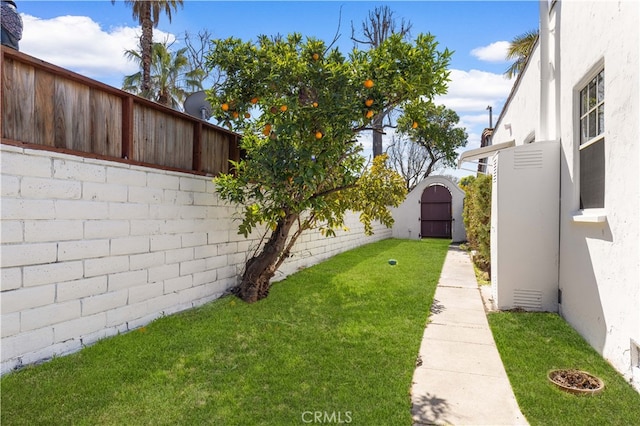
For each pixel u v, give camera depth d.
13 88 3.22
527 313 5.33
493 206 6.06
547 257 5.40
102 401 2.85
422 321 4.95
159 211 4.69
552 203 5.36
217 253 5.79
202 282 5.46
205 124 5.66
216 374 3.38
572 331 4.58
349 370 3.52
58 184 3.48
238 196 5.17
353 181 5.59
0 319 3.04
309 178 4.75
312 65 4.86
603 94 4.08
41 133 3.45
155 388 3.09
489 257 7.87
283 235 5.72
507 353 3.98
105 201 3.95
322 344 4.11
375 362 3.70
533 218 5.45
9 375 3.04
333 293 6.22
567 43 5.00
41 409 2.70
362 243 13.07
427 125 5.43
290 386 3.19
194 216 5.30
